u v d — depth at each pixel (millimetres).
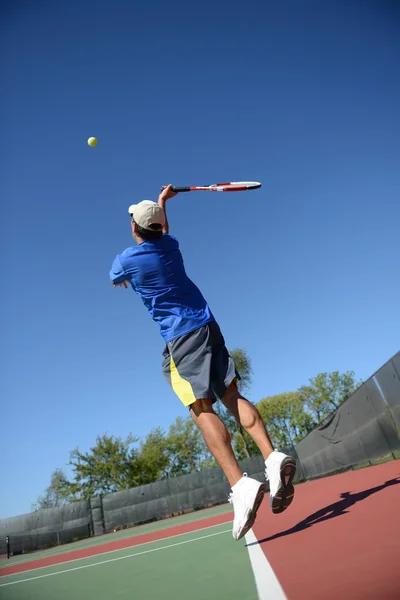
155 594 1336
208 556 1911
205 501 14562
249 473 15047
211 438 1916
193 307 2154
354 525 1674
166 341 2119
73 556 4160
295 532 1905
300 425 31812
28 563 4707
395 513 1741
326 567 1140
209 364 2018
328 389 31484
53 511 14500
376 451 8609
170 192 2803
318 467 12953
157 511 14508
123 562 2510
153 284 2162
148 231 2240
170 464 28094
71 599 1550
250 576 1276
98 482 25016
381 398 7883
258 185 2801
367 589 881
